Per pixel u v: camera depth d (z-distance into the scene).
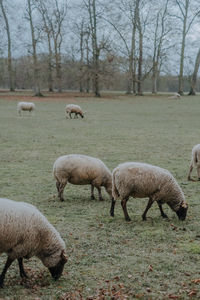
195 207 9.66
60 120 30.44
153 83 71.25
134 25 62.34
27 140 20.67
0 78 84.06
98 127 26.47
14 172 13.49
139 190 8.39
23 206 5.61
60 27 66.88
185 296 5.30
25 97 52.44
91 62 56.34
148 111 38.41
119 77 59.66
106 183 10.18
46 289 5.53
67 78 65.88
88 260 6.52
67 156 10.05
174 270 6.11
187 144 19.67
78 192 11.23
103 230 8.01
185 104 46.19
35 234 5.46
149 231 7.88
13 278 5.88
